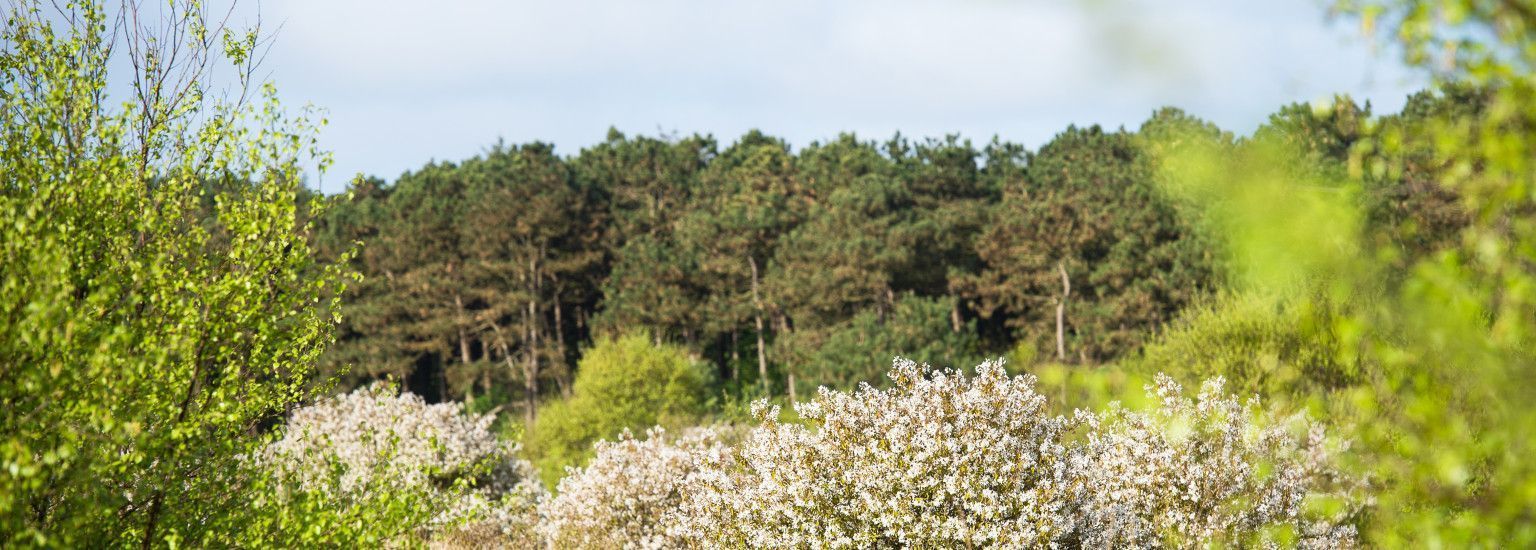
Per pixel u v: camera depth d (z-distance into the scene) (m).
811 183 64.31
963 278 51.69
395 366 51.81
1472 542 3.62
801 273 51.75
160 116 7.96
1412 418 3.74
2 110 7.29
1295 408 10.64
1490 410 3.68
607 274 64.25
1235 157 3.44
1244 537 11.20
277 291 8.07
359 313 51.84
